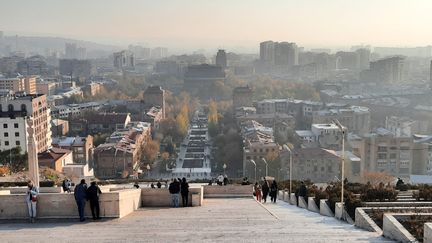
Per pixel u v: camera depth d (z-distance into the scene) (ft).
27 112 492.95
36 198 102.78
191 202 140.46
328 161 572.51
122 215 109.40
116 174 617.62
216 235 81.82
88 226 95.25
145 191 136.98
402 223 82.48
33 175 162.09
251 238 78.28
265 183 185.37
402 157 600.39
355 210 99.66
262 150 639.35
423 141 627.46
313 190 160.25
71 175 277.64
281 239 76.95
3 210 104.73
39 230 90.48
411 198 139.64
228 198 189.26
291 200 174.19
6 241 79.66
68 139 618.85
